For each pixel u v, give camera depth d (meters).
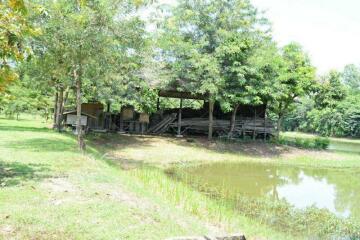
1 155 12.21
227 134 29.17
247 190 14.49
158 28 24.88
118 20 15.78
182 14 25.28
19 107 32.00
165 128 28.55
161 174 14.78
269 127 29.95
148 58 23.80
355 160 25.62
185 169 17.89
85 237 5.85
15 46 7.12
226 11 25.59
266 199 12.90
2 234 5.67
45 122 32.62
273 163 22.50
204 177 16.41
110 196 8.42
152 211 7.80
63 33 14.94
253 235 8.13
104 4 14.93
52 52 16.02
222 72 24.72
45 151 13.71
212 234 6.99
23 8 5.82
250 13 26.31
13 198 7.43
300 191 15.28
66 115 23.05
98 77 17.00
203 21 25.55
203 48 25.42
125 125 27.19
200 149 23.88
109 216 6.93
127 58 17.88
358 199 14.28
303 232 9.39
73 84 18.84
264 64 24.72
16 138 16.97
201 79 24.33
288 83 28.95
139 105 29.16
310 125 61.84
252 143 27.66
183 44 24.09
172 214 8.02
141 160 18.59
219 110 30.17
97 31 15.20
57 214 6.72
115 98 23.30
